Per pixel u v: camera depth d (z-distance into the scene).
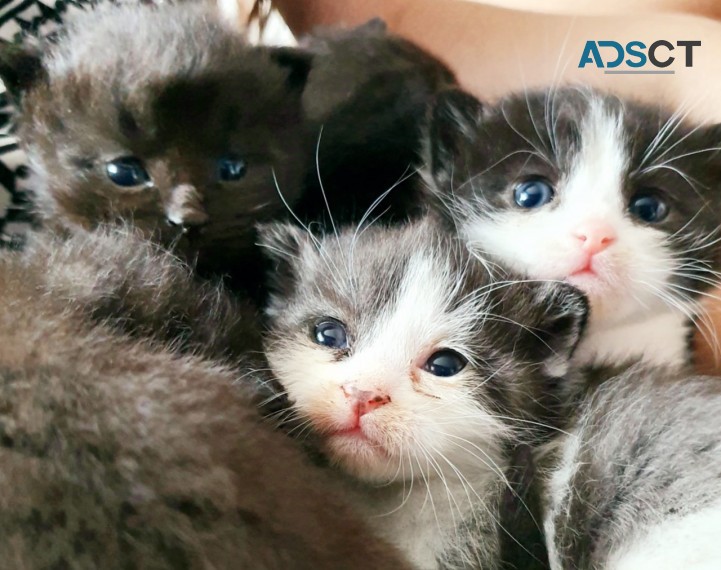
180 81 0.15
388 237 0.15
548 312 0.15
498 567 0.13
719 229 0.17
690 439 0.13
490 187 0.17
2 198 0.16
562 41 0.20
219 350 0.13
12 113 0.17
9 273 0.12
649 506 0.12
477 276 0.15
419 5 0.23
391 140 0.19
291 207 0.17
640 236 0.16
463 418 0.13
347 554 0.10
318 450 0.13
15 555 0.08
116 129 0.15
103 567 0.08
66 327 0.11
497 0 0.19
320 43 0.21
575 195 0.16
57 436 0.09
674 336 0.16
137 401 0.10
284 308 0.15
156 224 0.15
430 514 0.13
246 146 0.16
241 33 0.18
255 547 0.09
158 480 0.09
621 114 0.17
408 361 0.14
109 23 0.17
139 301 0.13
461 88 0.19
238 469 0.10
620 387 0.14
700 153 0.17
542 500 0.13
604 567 0.12
